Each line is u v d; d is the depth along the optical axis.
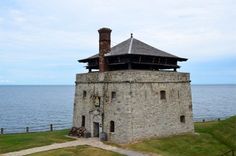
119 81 31.80
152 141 31.56
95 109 34.91
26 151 27.78
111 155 26.47
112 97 32.88
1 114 91.88
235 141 36.28
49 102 144.88
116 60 33.84
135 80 31.28
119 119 31.52
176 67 36.50
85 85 37.19
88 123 36.03
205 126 44.81
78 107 38.19
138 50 33.00
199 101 150.88
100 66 34.62
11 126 68.06
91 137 35.03
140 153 27.41
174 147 30.94
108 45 34.84
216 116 85.50
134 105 31.03
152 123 32.66
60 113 96.69
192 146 32.31
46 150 28.06
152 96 32.88
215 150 32.19
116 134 31.80
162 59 34.78
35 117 85.50
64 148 28.81
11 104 129.75
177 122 35.50
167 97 34.53
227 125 41.72
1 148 29.11
